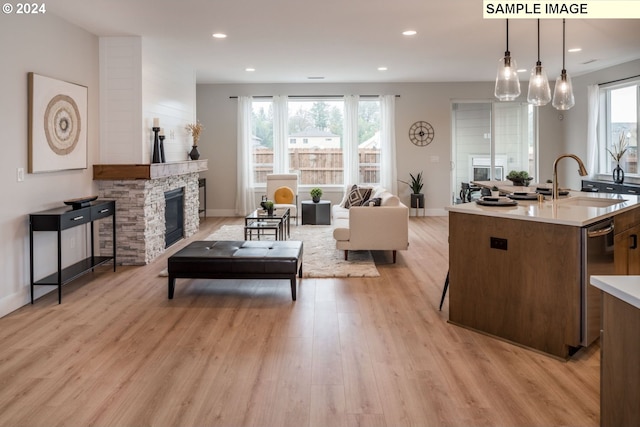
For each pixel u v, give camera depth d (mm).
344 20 5027
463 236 3457
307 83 9406
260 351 3086
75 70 5008
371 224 5504
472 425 2229
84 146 5121
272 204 6637
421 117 9516
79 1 4277
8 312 3879
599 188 7809
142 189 5465
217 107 9484
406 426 2219
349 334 3387
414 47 6309
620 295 1461
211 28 5254
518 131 9625
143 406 2398
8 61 3922
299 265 4828
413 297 4285
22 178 4113
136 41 5543
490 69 7996
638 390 1427
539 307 3037
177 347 3152
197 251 4375
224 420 2270
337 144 9703
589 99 8289
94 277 4980
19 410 2359
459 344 3193
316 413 2336
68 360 2951
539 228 3000
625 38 5887
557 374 2748
